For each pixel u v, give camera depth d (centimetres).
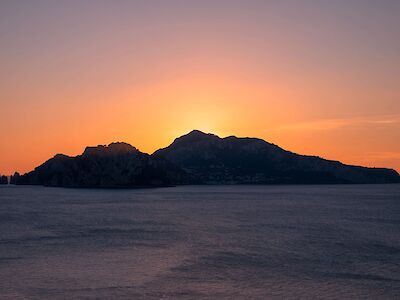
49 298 4509
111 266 5894
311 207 17050
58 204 18275
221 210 15575
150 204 18675
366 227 10225
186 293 4669
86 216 13062
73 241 8019
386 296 4591
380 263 6091
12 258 6425
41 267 5825
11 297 4547
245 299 4475
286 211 15100
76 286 4919
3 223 11019
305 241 8050
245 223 11169
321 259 6369
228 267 5844
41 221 11562
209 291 4738
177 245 7588
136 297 4534
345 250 7094
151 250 7100
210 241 8050
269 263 6097
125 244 7694
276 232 9331
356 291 4753
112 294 4634
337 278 5272
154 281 5122
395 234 8988
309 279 5231
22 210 15150
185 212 14675
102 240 8150
